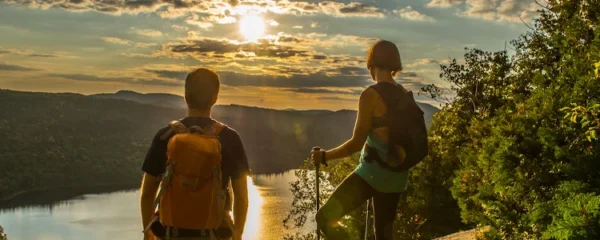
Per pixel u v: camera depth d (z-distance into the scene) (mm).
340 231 3574
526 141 6832
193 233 2943
